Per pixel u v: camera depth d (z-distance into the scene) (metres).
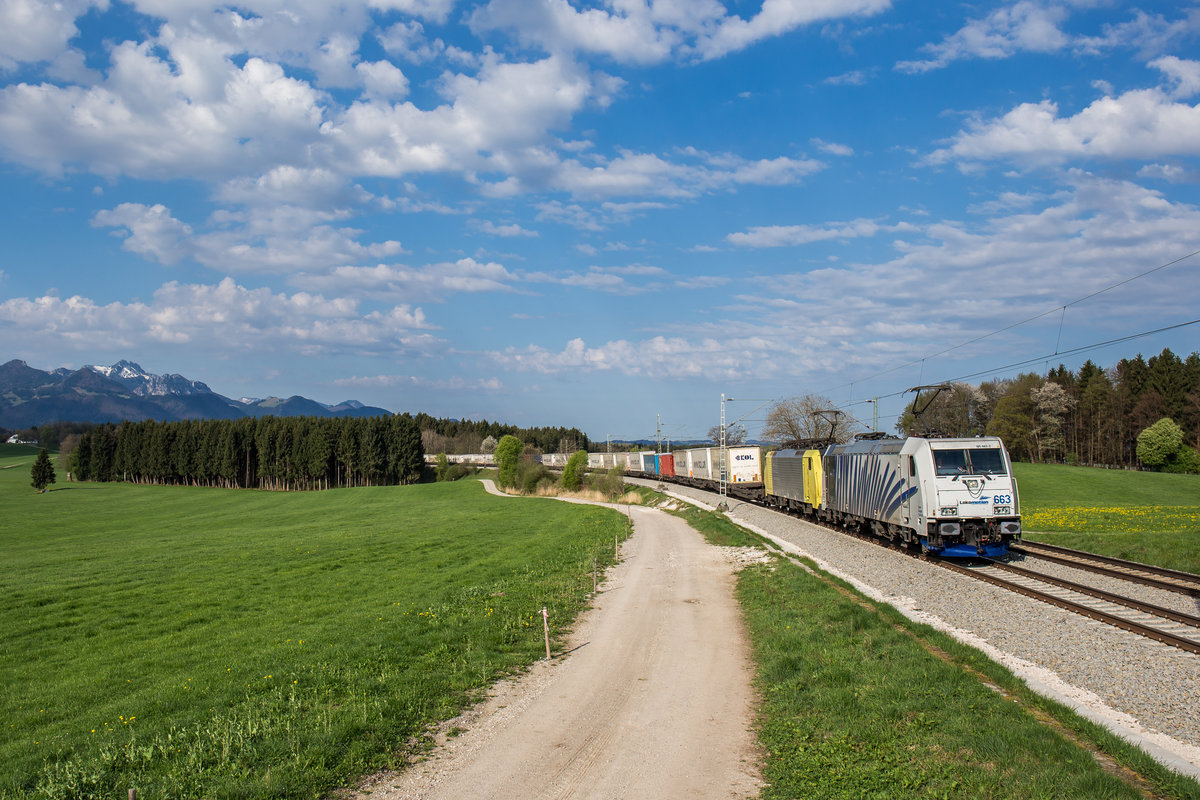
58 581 27.69
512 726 10.98
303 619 19.38
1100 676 11.66
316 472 127.38
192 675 13.96
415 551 35.22
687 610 19.86
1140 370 93.62
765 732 10.37
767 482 52.66
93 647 17.16
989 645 14.06
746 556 29.92
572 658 15.09
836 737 9.65
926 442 24.81
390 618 18.50
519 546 36.44
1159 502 60.69
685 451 80.19
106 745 10.08
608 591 23.31
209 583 26.36
